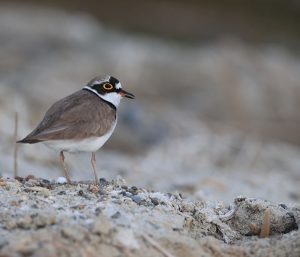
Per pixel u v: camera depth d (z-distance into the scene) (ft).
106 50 83.92
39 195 24.09
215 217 24.18
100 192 24.89
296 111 69.21
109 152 51.83
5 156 40.70
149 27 96.07
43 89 62.54
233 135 57.11
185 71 76.38
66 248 19.62
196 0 104.63
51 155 44.16
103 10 102.27
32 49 82.64
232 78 72.02
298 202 38.34
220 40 88.28
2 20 91.86
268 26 96.68
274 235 23.71
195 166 47.37
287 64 81.25
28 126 49.70
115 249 20.08
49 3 103.86
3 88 57.11
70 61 78.13
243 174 45.75
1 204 22.80
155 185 39.52
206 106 68.49
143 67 78.02
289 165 50.67
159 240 21.08
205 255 21.04
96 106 26.89
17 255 19.13
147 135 55.88
